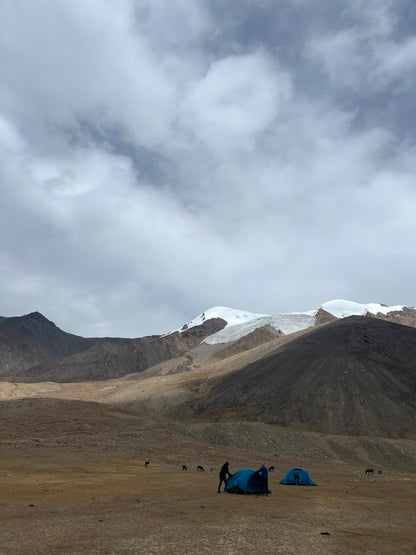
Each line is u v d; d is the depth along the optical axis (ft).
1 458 136.15
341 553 37.35
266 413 332.80
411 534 46.85
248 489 78.33
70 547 36.52
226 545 38.63
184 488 86.12
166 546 37.47
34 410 244.63
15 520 48.47
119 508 58.65
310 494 85.61
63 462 136.26
